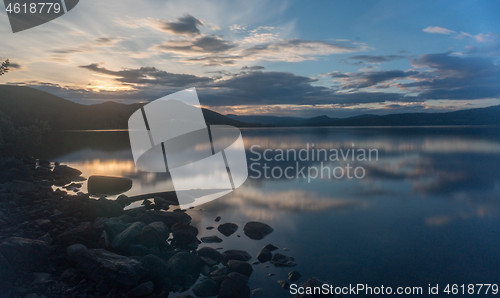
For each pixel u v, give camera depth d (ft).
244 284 21.99
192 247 29.14
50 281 19.95
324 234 33.94
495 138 253.44
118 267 20.49
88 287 19.90
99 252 22.48
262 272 24.72
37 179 59.31
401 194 54.80
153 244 26.23
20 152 67.77
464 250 30.01
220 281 22.33
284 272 24.86
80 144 178.60
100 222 28.94
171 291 21.43
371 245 30.96
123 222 30.22
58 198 41.19
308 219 39.27
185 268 23.45
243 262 24.97
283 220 38.68
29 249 21.08
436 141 214.07
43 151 135.03
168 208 42.78
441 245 31.27
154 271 21.84
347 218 40.04
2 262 18.69
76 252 22.09
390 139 231.91
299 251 29.17
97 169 82.99
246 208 44.09
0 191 39.55
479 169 87.71
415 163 101.14
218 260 26.20
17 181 43.73
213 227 35.37
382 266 26.48
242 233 33.65
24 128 59.62
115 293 19.69
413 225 37.55
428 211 43.96
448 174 78.79
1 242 20.93
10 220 29.30
